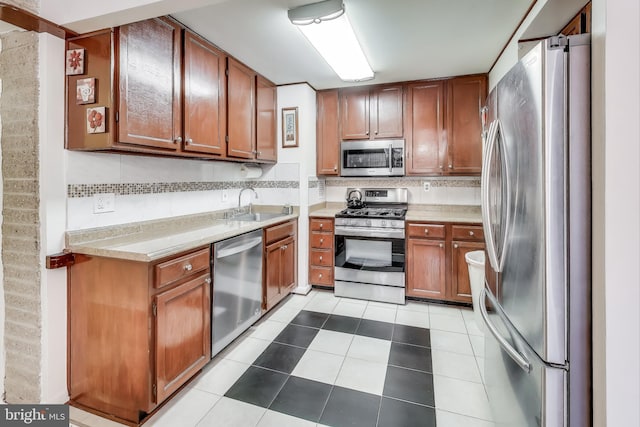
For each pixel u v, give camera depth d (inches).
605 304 38.1
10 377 67.9
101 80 62.6
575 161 40.3
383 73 118.5
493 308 61.2
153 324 62.5
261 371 80.0
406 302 125.3
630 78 36.7
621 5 36.6
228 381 75.9
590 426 40.9
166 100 75.7
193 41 84.2
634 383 37.9
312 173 137.6
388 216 123.3
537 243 42.6
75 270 66.5
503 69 97.0
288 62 107.0
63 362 67.0
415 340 95.3
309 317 111.6
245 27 82.6
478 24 81.9
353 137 135.7
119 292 63.1
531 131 43.4
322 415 65.2
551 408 41.6
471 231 114.5
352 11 75.6
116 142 63.2
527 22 75.8
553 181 40.6
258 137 117.6
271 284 110.5
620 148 37.1
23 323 65.8
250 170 123.4
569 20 71.6
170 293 66.2
